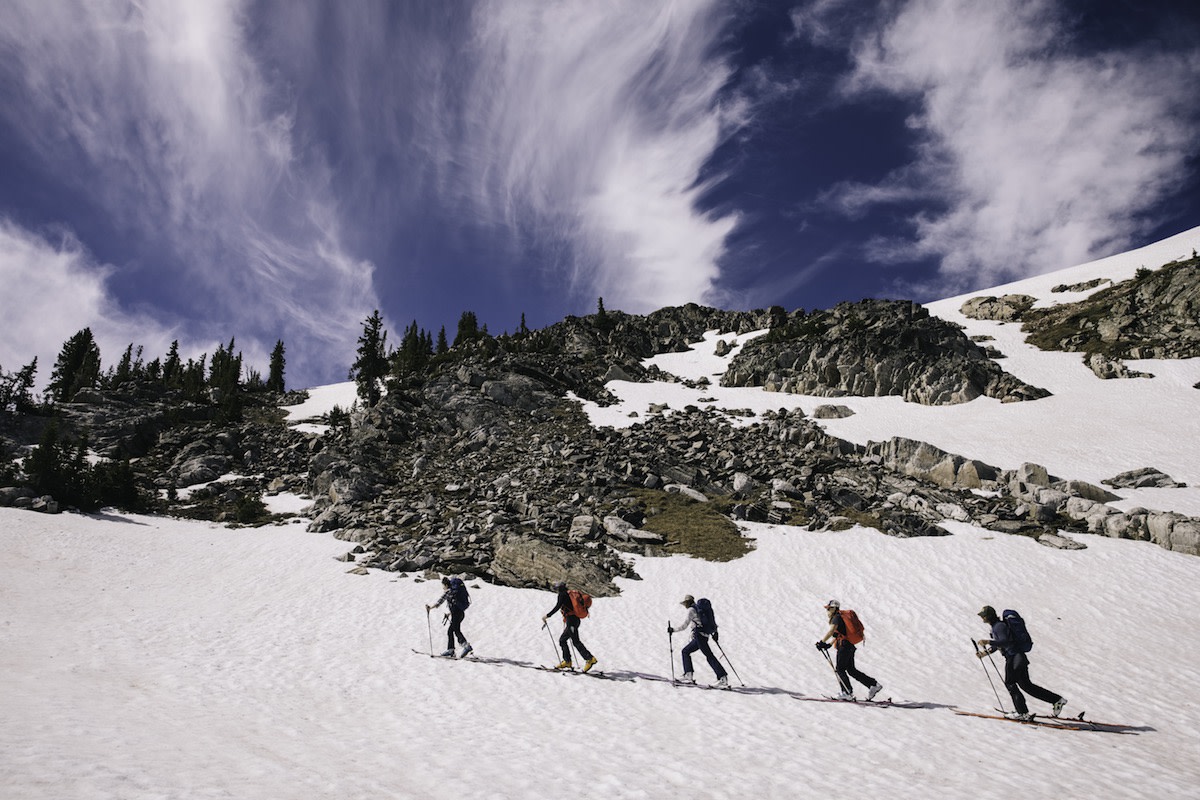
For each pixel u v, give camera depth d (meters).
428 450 52.84
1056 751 10.70
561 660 17.75
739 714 12.41
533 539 29.89
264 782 6.36
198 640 17.20
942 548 28.98
